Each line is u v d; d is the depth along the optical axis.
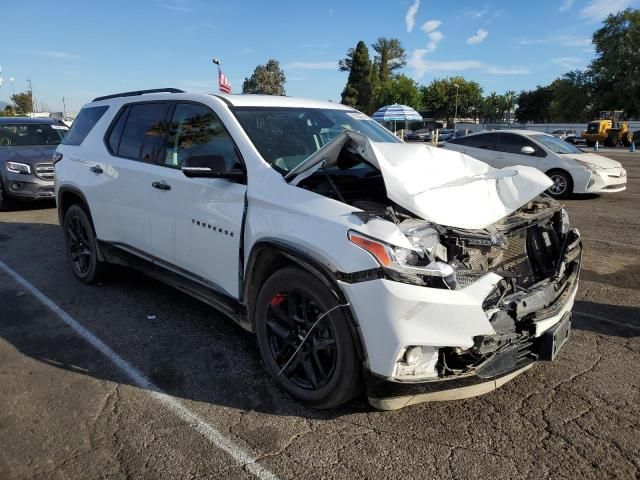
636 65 57.25
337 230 2.70
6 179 9.23
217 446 2.70
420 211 2.76
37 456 2.62
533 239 3.33
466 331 2.57
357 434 2.81
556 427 2.88
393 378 2.59
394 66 95.19
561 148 11.75
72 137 5.41
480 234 2.83
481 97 90.12
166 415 2.97
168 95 4.27
